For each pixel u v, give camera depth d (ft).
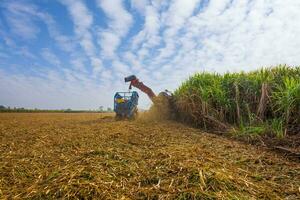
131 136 21.09
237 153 15.62
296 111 21.50
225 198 9.28
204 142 18.66
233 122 26.53
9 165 13.41
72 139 20.20
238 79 29.53
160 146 17.24
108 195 9.64
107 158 13.78
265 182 11.20
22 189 10.58
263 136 19.31
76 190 9.83
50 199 9.50
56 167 12.87
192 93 31.04
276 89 25.26
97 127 27.14
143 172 11.93
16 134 23.39
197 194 9.52
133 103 36.96
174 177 11.07
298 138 17.88
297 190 10.36
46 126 29.71
